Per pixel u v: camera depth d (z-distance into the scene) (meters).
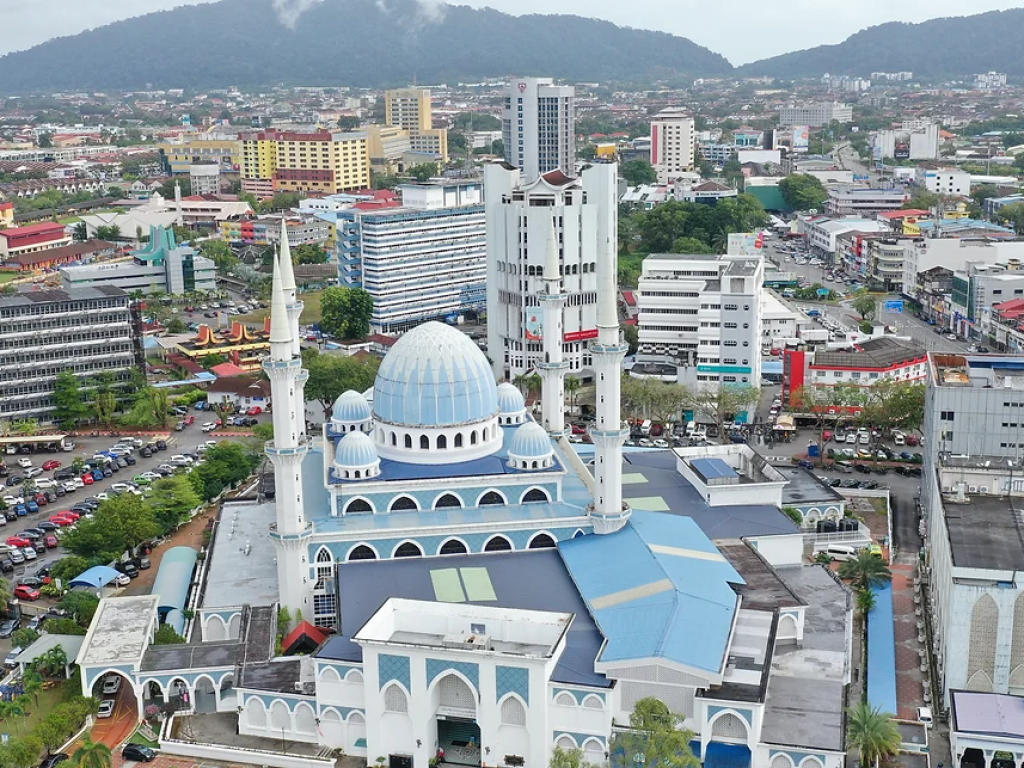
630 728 170.38
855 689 194.12
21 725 188.25
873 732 167.62
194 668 188.88
